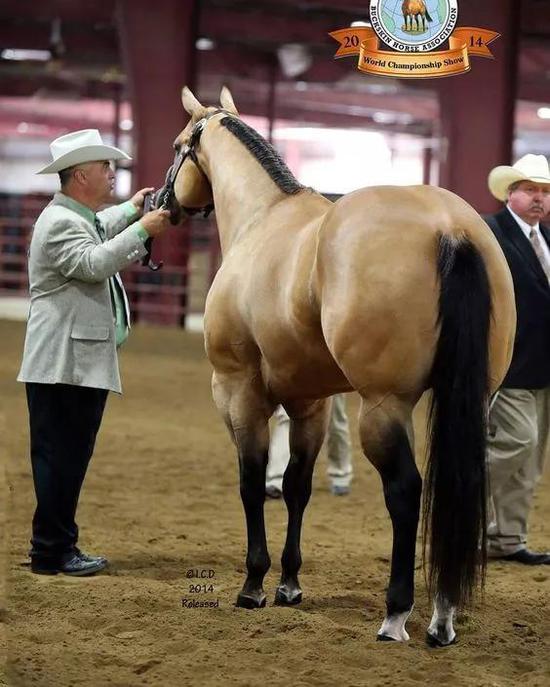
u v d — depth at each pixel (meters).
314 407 8.47
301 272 7.39
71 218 9.27
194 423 18.62
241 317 8.10
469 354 6.77
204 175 9.48
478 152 32.50
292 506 8.63
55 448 9.43
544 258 10.23
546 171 10.07
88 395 9.49
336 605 8.60
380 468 7.06
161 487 13.62
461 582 6.74
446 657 7.25
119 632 7.83
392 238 6.92
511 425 10.03
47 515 9.41
